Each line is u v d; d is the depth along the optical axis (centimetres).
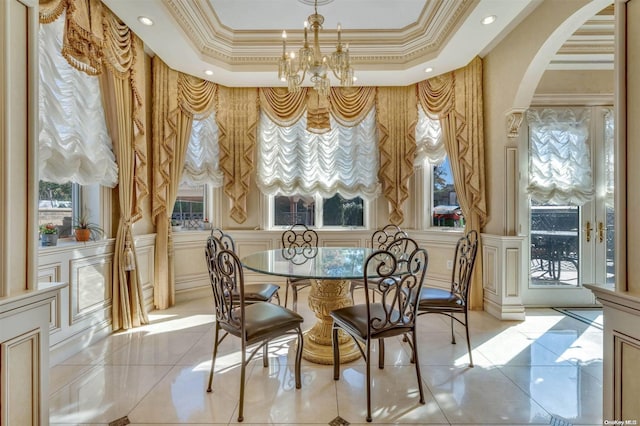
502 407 174
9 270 119
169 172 343
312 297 246
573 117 336
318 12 285
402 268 213
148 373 208
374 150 403
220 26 307
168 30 269
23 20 126
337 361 200
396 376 205
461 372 210
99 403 176
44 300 130
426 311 221
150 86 333
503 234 311
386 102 394
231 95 394
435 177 400
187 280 377
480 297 335
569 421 163
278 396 183
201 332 276
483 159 335
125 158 277
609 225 340
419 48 326
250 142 394
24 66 127
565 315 319
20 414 121
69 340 232
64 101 222
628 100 113
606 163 338
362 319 183
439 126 375
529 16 270
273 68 346
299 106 393
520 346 249
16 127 123
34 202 128
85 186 265
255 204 409
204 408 172
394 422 161
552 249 345
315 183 403
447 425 160
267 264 225
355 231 410
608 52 306
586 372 211
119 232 276
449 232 365
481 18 255
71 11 209
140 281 295
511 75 294
